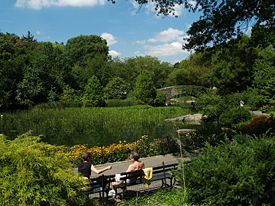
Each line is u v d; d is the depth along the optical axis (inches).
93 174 319.9
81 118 845.8
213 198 174.9
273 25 387.9
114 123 788.6
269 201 174.7
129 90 1768.0
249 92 1086.4
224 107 583.8
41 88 1389.0
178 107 1249.4
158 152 415.8
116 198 221.3
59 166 167.5
